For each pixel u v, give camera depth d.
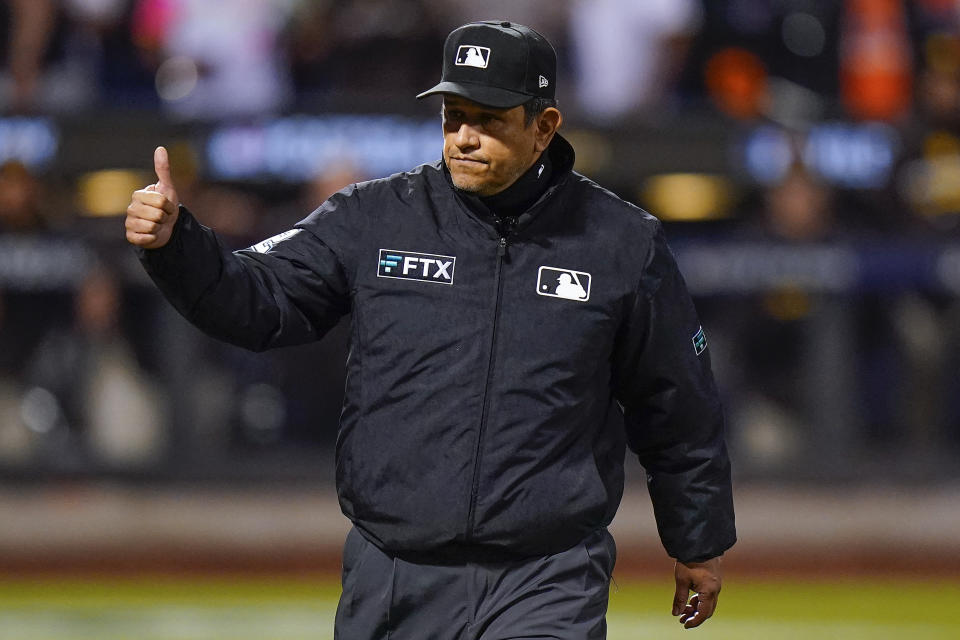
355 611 12.97
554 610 12.65
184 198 35.03
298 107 35.31
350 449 12.85
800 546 33.72
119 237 35.31
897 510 35.22
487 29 12.57
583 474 12.85
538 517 12.59
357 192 13.13
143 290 35.41
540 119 12.79
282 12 38.16
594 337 12.78
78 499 34.84
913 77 39.34
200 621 28.00
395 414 12.64
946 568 33.50
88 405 35.19
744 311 36.34
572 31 38.66
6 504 34.28
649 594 31.20
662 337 13.05
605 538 13.34
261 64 37.88
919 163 37.28
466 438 12.53
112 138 35.22
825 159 36.72
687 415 13.28
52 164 35.25
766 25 39.22
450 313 12.67
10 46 37.84
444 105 12.70
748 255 36.25
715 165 36.34
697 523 13.43
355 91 38.12
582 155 35.81
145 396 35.41
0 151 35.06
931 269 36.66
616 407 13.54
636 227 13.05
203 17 37.72
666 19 38.50
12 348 35.03
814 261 36.25
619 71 38.50
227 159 35.19
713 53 39.09
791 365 36.44
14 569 32.50
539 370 12.65
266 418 35.84
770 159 36.41
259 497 35.22
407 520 12.56
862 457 36.41
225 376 35.59
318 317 13.09
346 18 38.19
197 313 12.37
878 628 27.89
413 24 38.06
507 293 12.70
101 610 29.05
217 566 32.84
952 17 40.09
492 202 12.86
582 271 12.81
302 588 31.70
